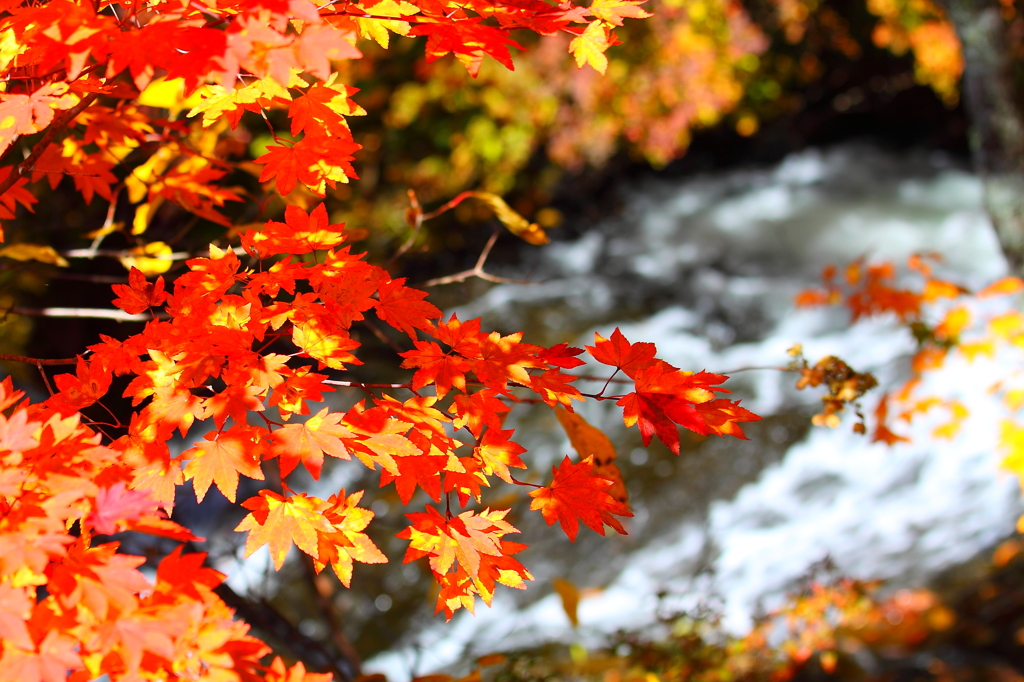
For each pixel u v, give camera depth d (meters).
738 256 11.55
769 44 13.27
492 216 10.25
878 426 3.33
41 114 0.96
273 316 1.10
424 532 1.09
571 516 1.12
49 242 2.53
